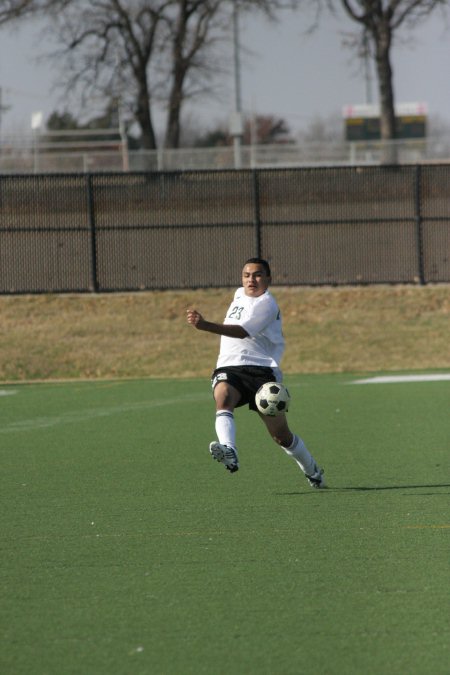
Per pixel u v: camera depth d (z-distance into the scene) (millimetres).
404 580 22797
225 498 31859
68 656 18531
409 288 88438
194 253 92375
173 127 181625
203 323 29859
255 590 22219
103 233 92000
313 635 19391
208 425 48000
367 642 18984
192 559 24781
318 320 81750
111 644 19094
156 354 75562
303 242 92625
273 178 94438
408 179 93750
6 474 36438
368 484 33719
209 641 19156
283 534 27141
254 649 18703
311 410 52312
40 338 77812
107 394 60906
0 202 92375
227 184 94250
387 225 92312
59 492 33156
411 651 18516
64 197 92688
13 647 19031
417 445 41438
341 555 24953
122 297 87062
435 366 73312
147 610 20984
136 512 30031
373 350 76250
